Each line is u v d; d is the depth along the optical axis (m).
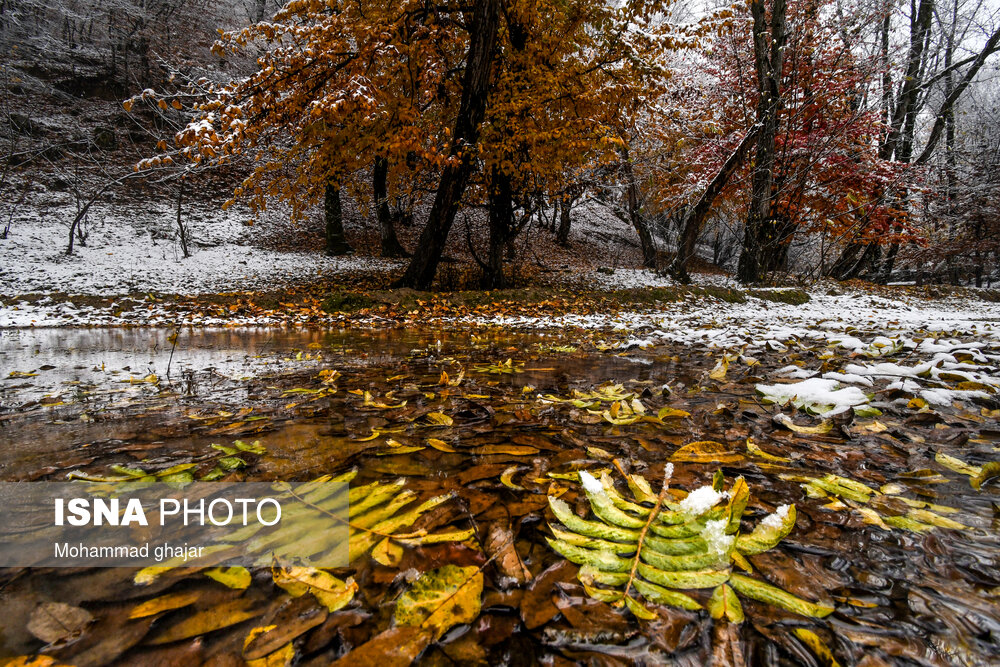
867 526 0.86
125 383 2.27
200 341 4.33
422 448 1.28
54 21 19.45
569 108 9.74
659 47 9.58
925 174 13.63
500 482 1.05
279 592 0.67
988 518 0.90
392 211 18.59
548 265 15.23
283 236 15.70
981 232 15.65
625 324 6.12
